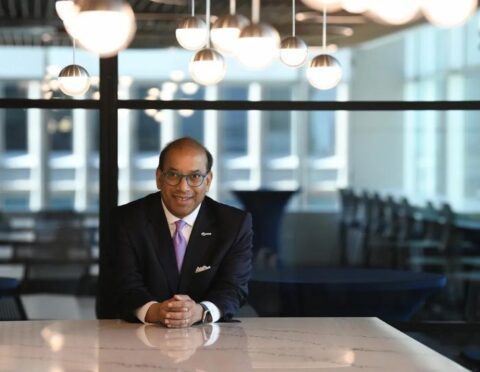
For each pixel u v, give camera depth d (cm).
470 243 538
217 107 520
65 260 525
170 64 515
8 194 522
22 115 517
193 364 310
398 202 539
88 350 331
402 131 535
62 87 477
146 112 516
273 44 352
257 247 535
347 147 534
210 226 400
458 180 538
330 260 538
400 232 541
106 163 515
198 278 395
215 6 525
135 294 387
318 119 530
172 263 396
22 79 514
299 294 532
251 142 528
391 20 311
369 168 535
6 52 512
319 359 319
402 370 304
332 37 532
